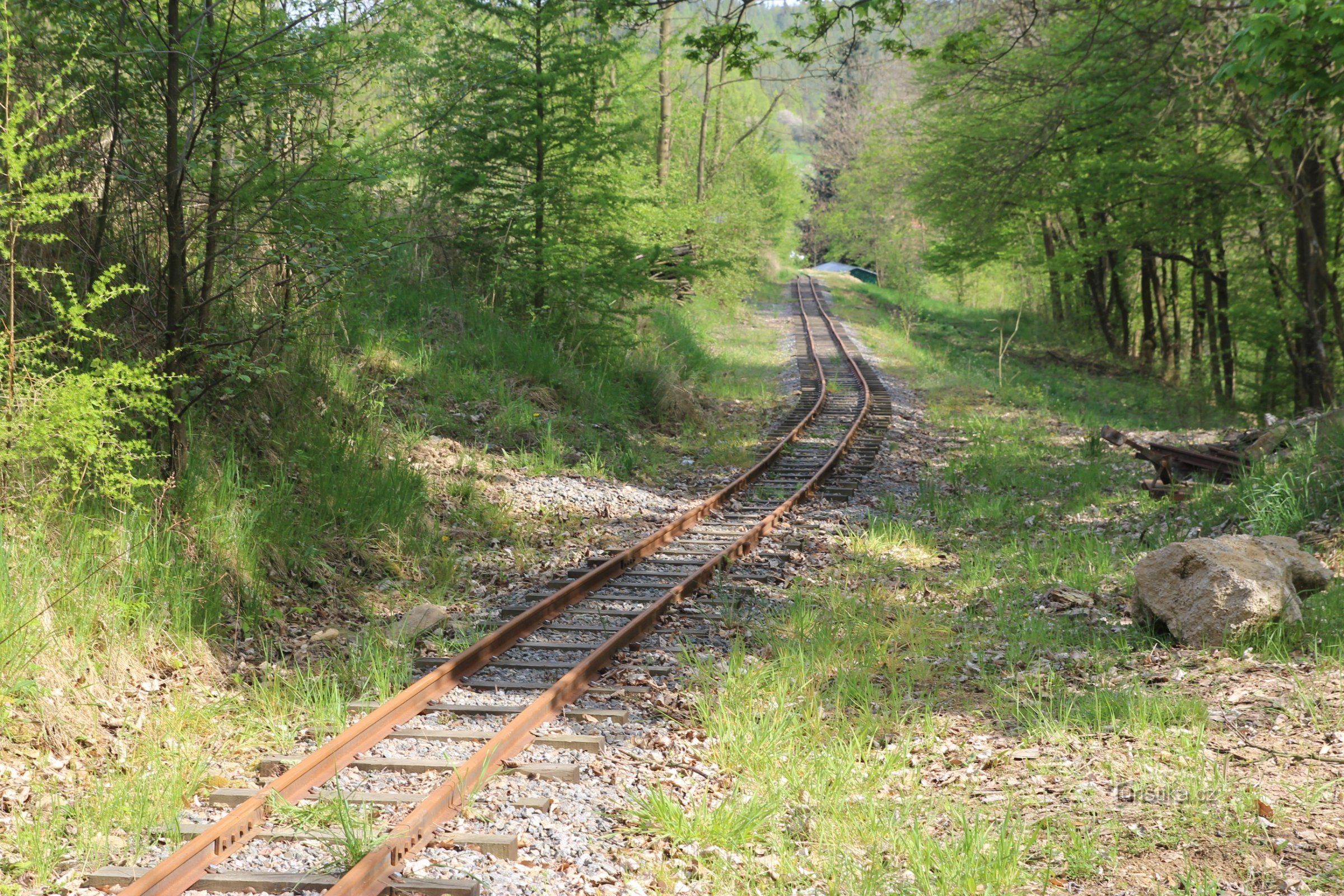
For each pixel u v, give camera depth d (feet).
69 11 25.80
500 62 52.54
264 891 14.16
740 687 22.49
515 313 59.00
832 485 48.60
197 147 28.35
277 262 29.78
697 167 140.36
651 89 68.90
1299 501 33.86
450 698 22.17
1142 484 43.62
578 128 57.82
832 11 39.47
